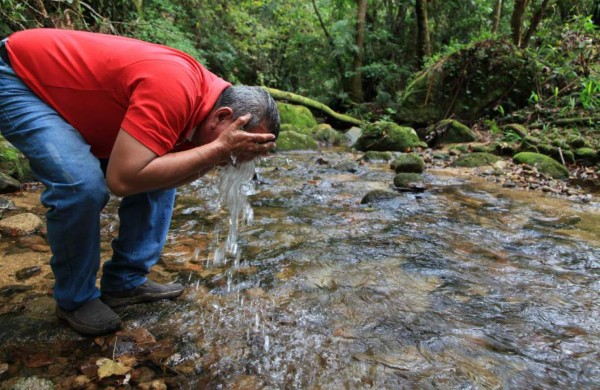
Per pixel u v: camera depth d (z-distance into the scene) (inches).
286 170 176.6
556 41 295.7
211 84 55.2
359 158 210.5
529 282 78.5
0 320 63.2
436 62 301.6
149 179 49.1
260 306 68.6
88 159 53.2
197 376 52.7
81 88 51.9
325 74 432.8
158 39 253.1
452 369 54.4
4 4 152.8
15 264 81.4
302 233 101.4
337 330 62.4
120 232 64.9
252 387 50.9
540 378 53.2
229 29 398.9
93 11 200.2
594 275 81.7
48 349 57.5
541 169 175.5
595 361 56.5
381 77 406.3
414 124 295.7
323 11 467.8
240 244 94.0
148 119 48.1
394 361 55.8
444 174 174.6
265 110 53.4
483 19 400.8
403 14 428.5
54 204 52.1
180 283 76.0
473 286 76.6
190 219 110.6
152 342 59.2
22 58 52.9
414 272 81.7
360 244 95.0
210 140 54.6
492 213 120.5
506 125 245.9
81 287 58.7
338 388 50.9
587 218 117.3
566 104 252.4
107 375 52.5
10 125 52.7
